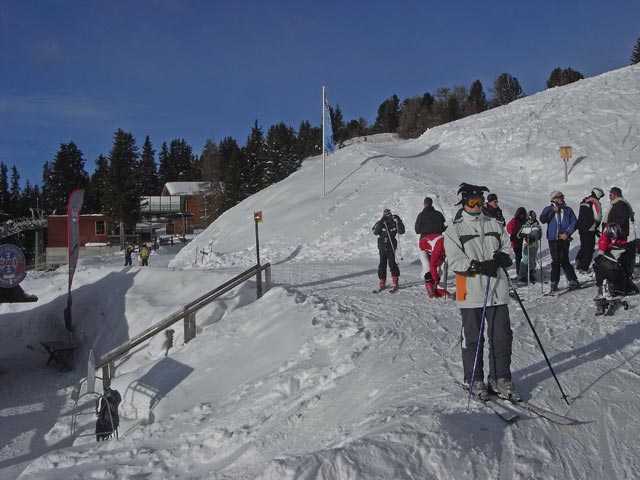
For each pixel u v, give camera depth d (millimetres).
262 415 6535
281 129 94250
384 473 3844
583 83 37688
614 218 9430
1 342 15961
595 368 5863
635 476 3879
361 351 7367
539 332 7387
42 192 99875
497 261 4977
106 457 6418
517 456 4141
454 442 4211
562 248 10102
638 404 4961
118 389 9594
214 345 9805
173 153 119938
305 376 7172
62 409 11359
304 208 26578
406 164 29578
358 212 24250
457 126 35938
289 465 3893
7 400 12008
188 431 6852
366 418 5137
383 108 121250
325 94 27547
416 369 6312
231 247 25578
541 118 32406
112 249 54938
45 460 6543
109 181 59375
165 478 5738
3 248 13531
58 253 53719
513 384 5148
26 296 14141
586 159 26078
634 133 27344
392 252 11859
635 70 36906
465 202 5250
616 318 7781
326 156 35312
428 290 10898
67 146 90125
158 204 70750
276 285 14125
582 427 4582
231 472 5281
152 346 11734
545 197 24438
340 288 13102
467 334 5195
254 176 73438
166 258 40969
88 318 15180
